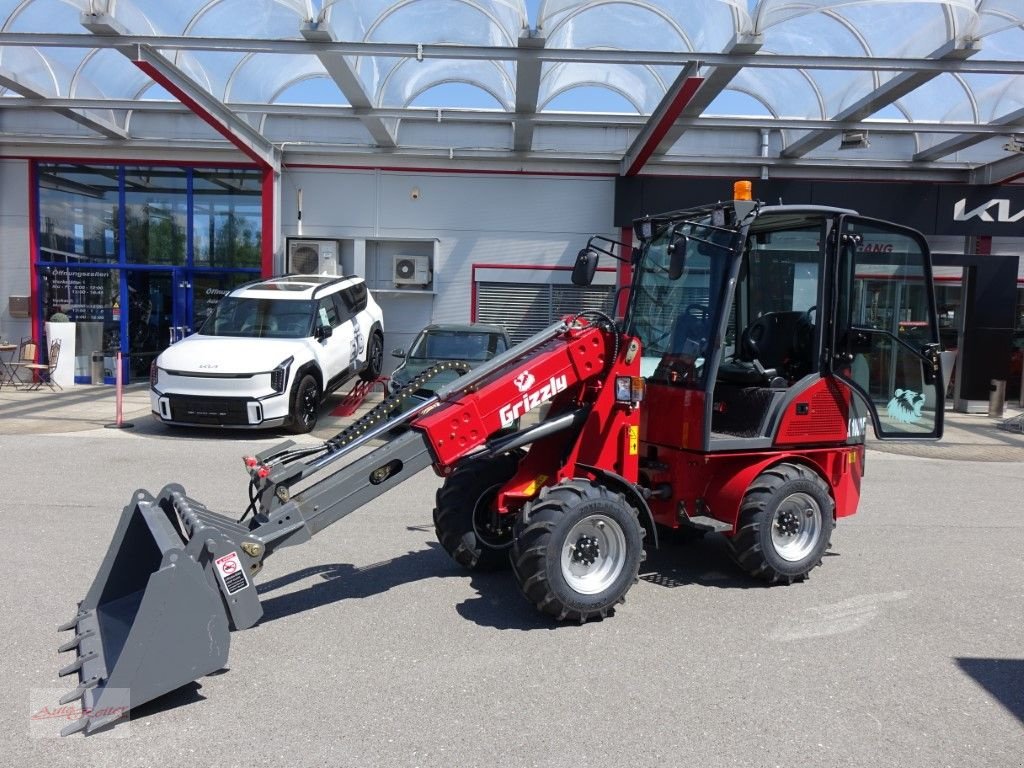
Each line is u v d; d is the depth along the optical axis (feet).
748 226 17.80
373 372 49.62
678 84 38.58
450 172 55.42
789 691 13.67
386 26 37.42
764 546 18.28
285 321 41.60
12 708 12.62
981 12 33.53
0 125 54.60
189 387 36.52
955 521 25.52
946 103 47.26
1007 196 53.98
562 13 34.24
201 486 27.63
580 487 16.38
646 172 55.62
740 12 33.37
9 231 55.77
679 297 19.27
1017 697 13.60
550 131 54.85
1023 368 56.70
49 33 35.19
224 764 11.21
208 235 56.29
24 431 37.81
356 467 15.74
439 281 56.08
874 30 37.40
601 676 14.12
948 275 55.83
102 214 56.03
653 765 11.35
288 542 14.97
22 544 20.74
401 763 11.28
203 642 12.89
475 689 13.56
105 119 51.49
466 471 19.34
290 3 33.47
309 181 55.47
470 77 48.91
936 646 15.67
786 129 46.88
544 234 55.83
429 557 20.80
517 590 18.43
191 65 41.73
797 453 19.13
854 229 19.43
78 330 55.93
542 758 11.48
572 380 17.63
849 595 18.47
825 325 19.20
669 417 18.70
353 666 14.39
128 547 15.20
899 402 20.27
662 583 19.13
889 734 12.32
